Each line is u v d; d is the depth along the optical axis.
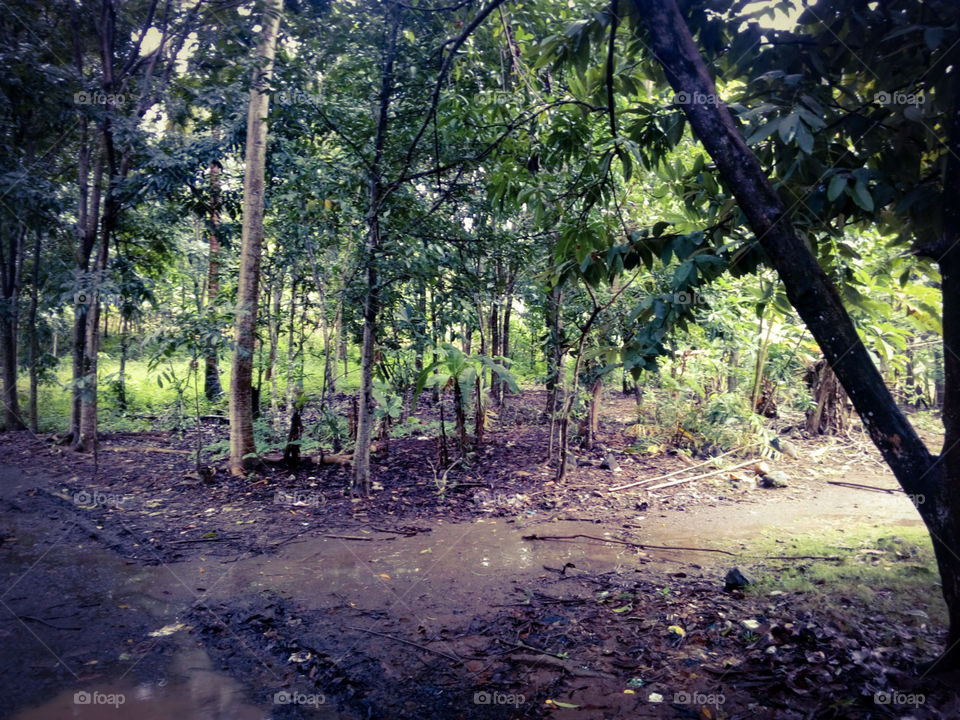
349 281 6.86
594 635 3.52
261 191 8.34
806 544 5.11
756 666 2.92
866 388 2.29
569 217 3.97
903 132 2.57
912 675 2.64
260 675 3.29
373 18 5.89
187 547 5.54
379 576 4.74
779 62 2.68
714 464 8.44
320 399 10.10
